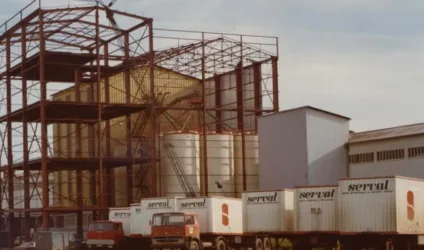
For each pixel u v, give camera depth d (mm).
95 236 64062
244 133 84875
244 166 84000
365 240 51094
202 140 82750
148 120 82188
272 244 58125
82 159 75188
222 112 91375
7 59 81188
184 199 60375
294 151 75000
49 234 65625
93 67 79312
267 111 87000
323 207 52156
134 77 81188
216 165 83375
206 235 59000
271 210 56000
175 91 88750
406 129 71625
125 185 86062
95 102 75750
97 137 81938
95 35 77312
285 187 75750
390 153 69688
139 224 63000
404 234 49625
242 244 61344
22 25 77688
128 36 79750
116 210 67625
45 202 73750
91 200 85000
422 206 51656
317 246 53312
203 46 83188
